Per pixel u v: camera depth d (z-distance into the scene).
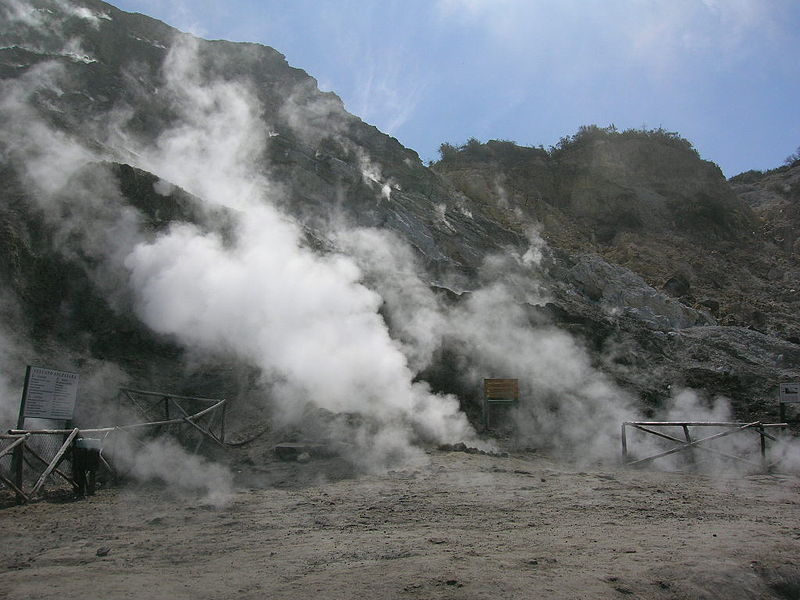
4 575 4.79
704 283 32.47
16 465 7.58
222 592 4.37
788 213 44.31
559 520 6.79
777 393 17.48
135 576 4.75
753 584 4.85
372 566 4.93
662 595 4.52
